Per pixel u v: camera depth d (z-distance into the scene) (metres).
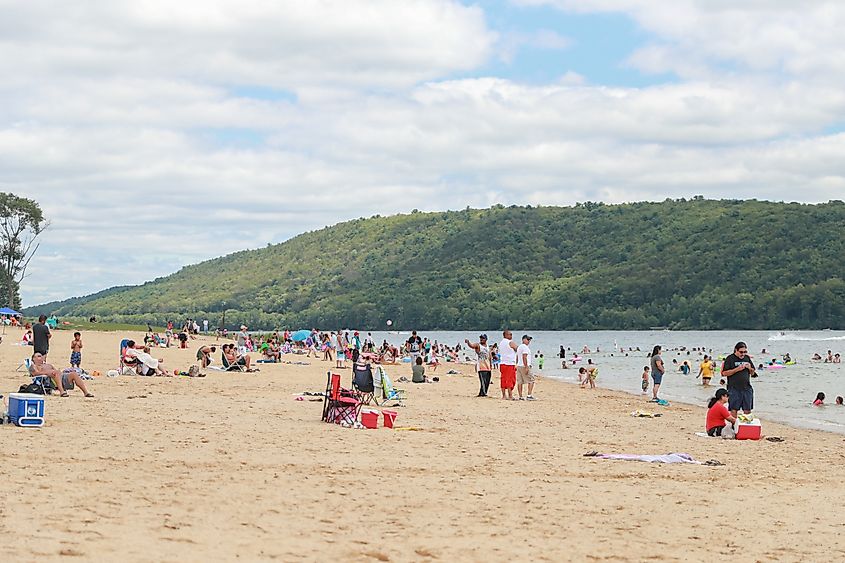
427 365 47.47
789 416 26.14
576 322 153.38
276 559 6.97
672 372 51.12
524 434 17.12
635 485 11.37
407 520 8.69
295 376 33.06
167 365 38.47
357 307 184.62
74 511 8.09
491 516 9.06
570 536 8.35
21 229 106.94
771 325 135.88
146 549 6.96
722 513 9.76
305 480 10.59
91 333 71.38
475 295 175.75
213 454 12.30
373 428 16.66
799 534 8.86
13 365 30.38
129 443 12.92
